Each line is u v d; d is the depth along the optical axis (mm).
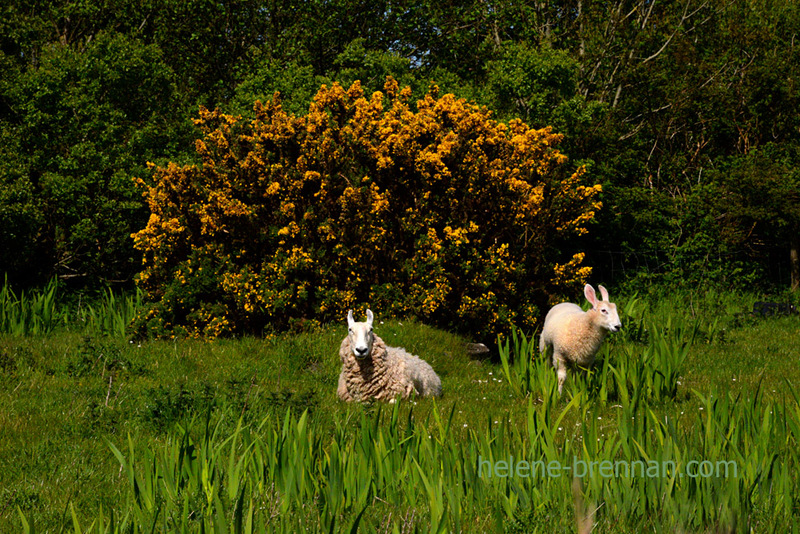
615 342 13992
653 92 25797
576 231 15086
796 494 5398
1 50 20875
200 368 11023
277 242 14016
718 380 10992
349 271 13812
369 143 14148
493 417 8375
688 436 6176
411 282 13773
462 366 12328
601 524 4875
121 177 18984
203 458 5434
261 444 5902
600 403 8820
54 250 20328
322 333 12562
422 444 5918
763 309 19453
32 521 5328
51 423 7859
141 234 14508
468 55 27062
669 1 26672
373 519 4930
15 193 17547
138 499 5199
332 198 14055
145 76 20391
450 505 4859
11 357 10555
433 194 14414
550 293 14992
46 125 19453
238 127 14656
